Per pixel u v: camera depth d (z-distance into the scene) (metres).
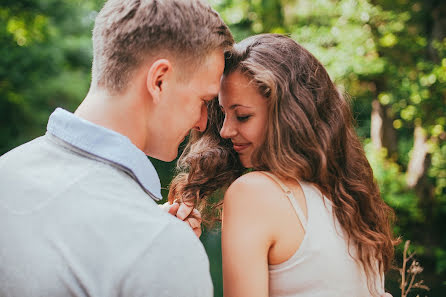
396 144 7.66
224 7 7.96
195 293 0.81
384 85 7.30
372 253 1.26
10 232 0.82
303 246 1.14
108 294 0.77
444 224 6.29
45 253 0.79
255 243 1.13
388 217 1.47
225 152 1.53
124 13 0.93
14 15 7.85
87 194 0.83
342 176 1.30
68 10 8.66
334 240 1.17
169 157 1.04
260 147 1.24
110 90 0.94
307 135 1.22
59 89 7.41
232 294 1.12
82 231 0.80
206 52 1.00
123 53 0.93
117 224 0.81
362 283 1.21
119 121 0.94
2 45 7.39
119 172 0.88
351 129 1.39
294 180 1.21
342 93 1.43
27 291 0.79
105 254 0.79
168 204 1.55
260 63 1.22
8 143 6.88
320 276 1.14
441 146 6.53
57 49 7.78
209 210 1.65
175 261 0.81
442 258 5.50
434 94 6.27
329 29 7.10
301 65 1.26
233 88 1.24
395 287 3.35
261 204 1.15
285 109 1.22
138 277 0.78
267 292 1.13
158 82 0.95
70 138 0.89
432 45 6.46
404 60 6.73
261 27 7.86
